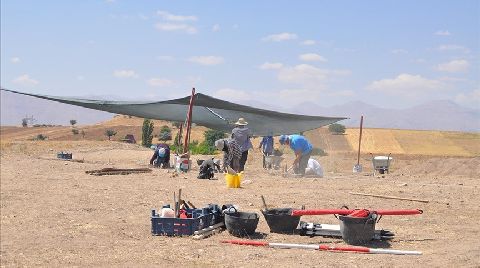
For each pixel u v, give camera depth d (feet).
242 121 66.08
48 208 44.55
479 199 49.62
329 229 33.65
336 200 48.03
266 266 26.91
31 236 34.91
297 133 89.20
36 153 110.93
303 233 33.99
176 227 34.17
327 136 278.05
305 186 57.77
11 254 30.35
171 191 53.21
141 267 27.43
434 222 38.37
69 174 69.10
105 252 30.55
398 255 28.68
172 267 27.30
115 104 83.87
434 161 97.91
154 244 32.12
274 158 84.69
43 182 60.49
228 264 27.48
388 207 44.60
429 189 56.49
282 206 44.98
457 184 62.85
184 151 77.10
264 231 35.37
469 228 36.17
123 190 53.98
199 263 27.78
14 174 68.28
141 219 40.01
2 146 129.70
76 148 128.77
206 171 64.85
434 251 29.45
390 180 66.69
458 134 365.40
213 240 32.91
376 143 299.99
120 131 447.42
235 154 63.72
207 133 189.67
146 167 82.28
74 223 38.73
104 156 111.14
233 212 34.99
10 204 46.50
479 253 28.48
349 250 29.68
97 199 48.73
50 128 512.22
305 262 27.48
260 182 61.05
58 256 29.89
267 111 81.10
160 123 428.56
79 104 85.51
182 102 81.00
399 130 366.43
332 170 98.48
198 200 47.67
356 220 31.24
